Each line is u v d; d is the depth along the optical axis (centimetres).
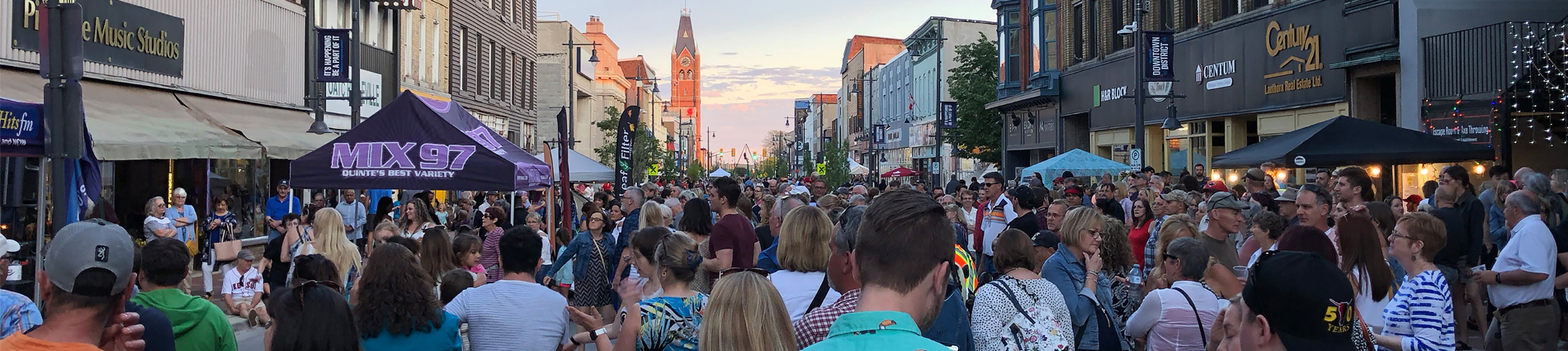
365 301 475
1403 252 484
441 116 1005
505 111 3728
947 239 243
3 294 409
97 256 291
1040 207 1095
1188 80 2372
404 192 1819
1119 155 2744
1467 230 824
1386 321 488
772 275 512
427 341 479
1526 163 1594
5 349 273
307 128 2056
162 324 374
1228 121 2227
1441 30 1639
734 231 693
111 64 1527
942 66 5972
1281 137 1269
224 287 1086
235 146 1636
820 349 223
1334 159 1151
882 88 8181
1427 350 461
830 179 6141
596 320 527
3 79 1370
